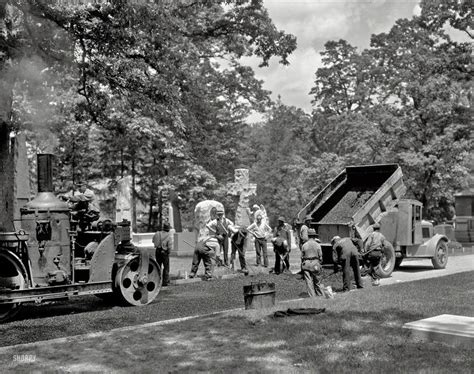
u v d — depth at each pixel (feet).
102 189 129.59
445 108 108.68
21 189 58.29
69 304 41.86
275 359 23.65
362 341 26.30
